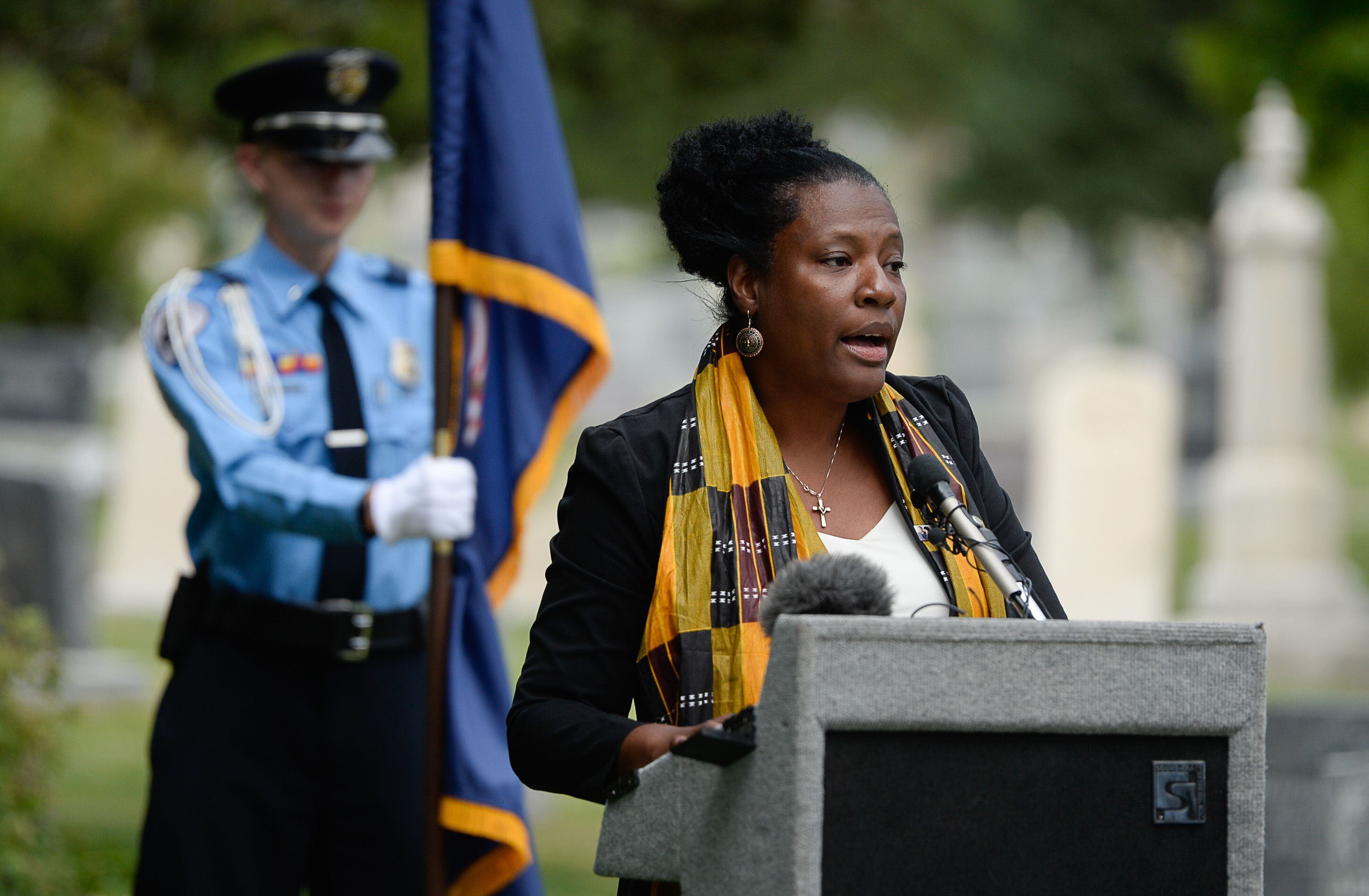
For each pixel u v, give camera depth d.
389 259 17.28
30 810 19.97
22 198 64.56
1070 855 7.41
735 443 9.34
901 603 9.15
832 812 7.25
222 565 15.49
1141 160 96.25
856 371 9.31
